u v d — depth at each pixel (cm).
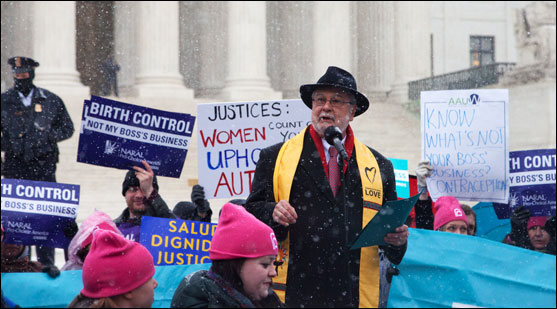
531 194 595
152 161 536
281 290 403
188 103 2919
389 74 3394
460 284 472
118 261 336
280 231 402
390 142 2752
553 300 473
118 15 3241
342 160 395
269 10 3434
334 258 400
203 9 3341
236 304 341
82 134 527
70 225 520
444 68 3959
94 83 3328
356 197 409
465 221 532
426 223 565
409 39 3369
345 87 406
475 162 562
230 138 538
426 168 562
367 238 378
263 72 3150
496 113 561
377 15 3438
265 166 417
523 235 596
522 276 473
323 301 400
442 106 567
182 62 3328
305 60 3406
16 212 512
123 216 545
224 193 539
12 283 450
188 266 469
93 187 2075
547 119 2634
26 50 2897
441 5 3959
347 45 3319
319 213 403
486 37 4041
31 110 880
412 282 471
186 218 589
